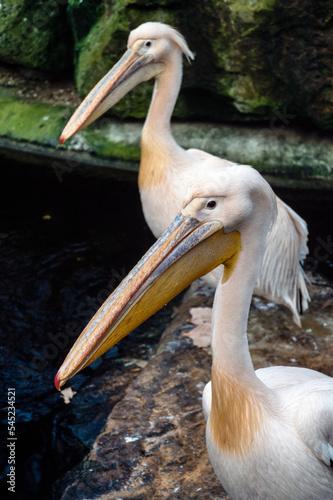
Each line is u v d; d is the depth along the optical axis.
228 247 3.03
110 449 4.58
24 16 10.06
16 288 6.98
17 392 5.75
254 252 3.01
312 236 7.54
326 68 8.15
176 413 4.89
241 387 3.09
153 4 8.62
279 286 5.96
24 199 8.33
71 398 5.66
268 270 5.88
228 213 2.96
